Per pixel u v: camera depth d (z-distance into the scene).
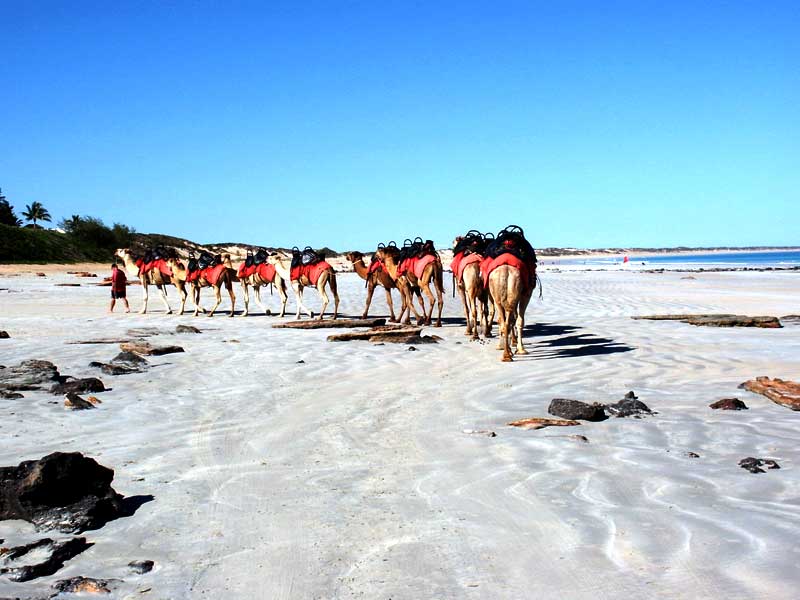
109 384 10.67
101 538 4.95
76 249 80.12
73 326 19.36
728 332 16.84
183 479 6.20
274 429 7.96
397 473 6.29
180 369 12.04
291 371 11.85
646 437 7.31
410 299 20.14
